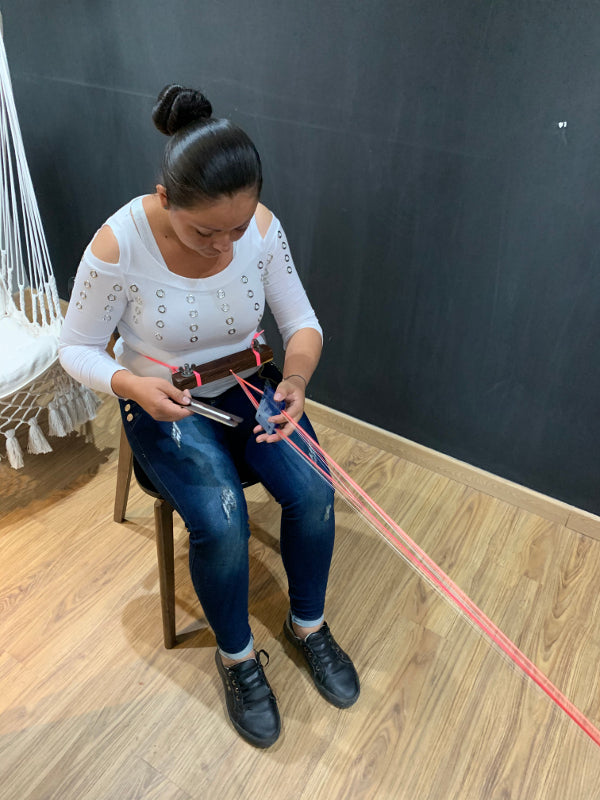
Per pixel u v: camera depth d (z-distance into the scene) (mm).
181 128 888
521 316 1422
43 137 1896
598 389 1420
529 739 1213
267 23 1334
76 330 1076
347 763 1169
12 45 1742
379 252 1518
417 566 1510
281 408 1100
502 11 1100
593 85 1092
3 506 1622
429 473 1793
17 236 1584
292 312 1214
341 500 1682
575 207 1227
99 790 1120
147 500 1663
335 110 1366
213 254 973
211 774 1147
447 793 1136
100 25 1557
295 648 1341
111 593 1434
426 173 1346
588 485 1580
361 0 1208
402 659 1334
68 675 1281
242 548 1063
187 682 1282
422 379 1666
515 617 1431
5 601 1403
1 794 1109
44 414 1908
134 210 985
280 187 1562
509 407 1576
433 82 1230
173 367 1103
